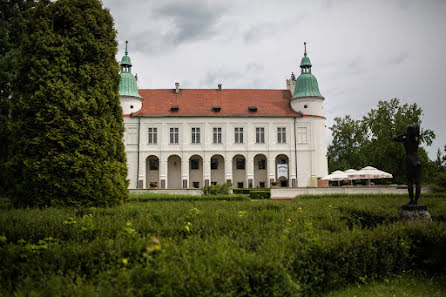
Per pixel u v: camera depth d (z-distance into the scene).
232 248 6.20
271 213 9.71
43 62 13.49
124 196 14.58
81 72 14.09
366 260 7.05
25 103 13.19
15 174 13.13
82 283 5.06
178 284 4.72
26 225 7.95
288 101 53.62
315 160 49.78
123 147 15.45
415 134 10.91
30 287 4.97
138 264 5.36
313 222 9.13
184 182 48.84
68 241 7.04
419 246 7.98
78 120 13.57
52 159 12.91
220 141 50.12
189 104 51.91
